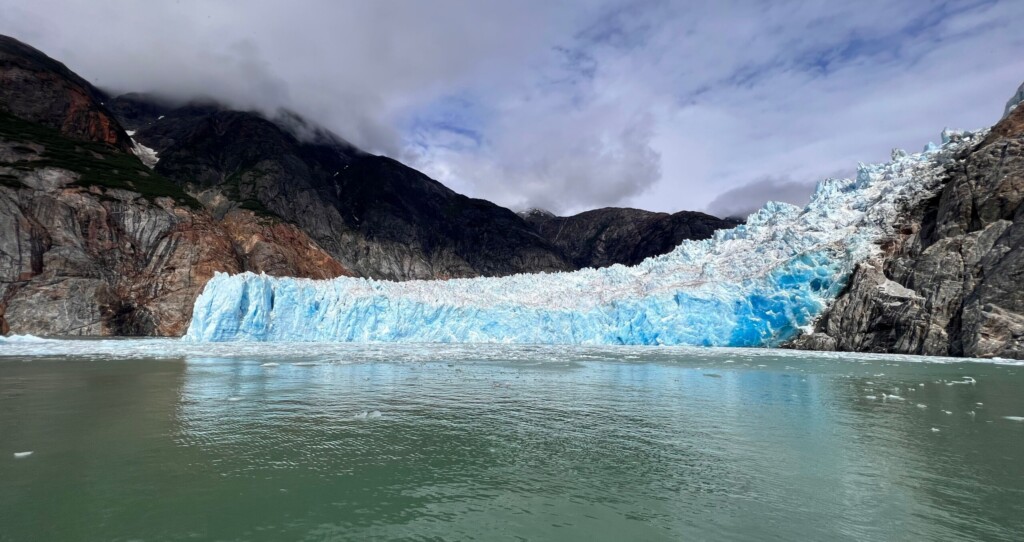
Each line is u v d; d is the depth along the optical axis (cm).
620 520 739
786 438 1193
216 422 1312
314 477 915
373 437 1190
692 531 702
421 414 1449
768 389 1923
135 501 790
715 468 978
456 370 2520
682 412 1493
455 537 677
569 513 765
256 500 802
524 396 1762
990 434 1225
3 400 1580
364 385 1983
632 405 1597
